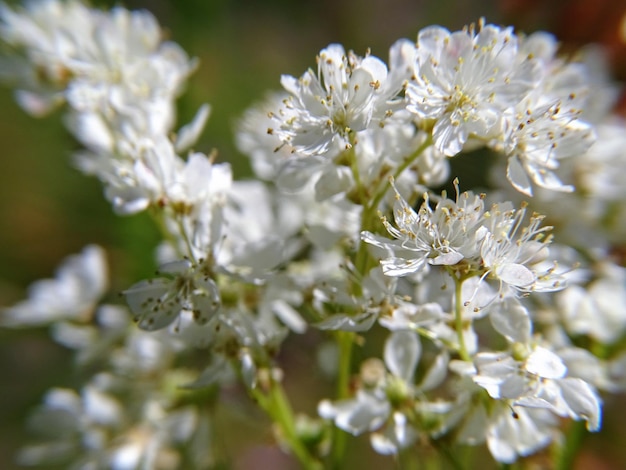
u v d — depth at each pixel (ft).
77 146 0.57
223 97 0.62
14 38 0.43
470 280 0.29
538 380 0.29
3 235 0.62
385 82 0.30
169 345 0.39
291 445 0.37
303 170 0.32
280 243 0.33
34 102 0.42
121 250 0.53
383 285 0.31
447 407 0.32
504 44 0.31
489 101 0.30
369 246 0.31
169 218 0.35
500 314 0.30
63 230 0.61
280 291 0.35
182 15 0.61
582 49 0.52
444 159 0.32
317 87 0.31
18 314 0.46
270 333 0.34
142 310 0.31
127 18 0.41
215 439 0.42
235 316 0.33
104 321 0.44
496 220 0.29
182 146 0.36
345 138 0.30
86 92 0.39
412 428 0.33
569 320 0.37
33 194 0.61
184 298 0.31
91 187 0.59
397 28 0.72
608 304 0.37
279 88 0.68
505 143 0.31
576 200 0.40
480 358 0.30
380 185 0.32
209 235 0.32
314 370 0.45
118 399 0.44
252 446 0.57
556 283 0.30
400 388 0.33
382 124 0.30
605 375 0.36
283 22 0.74
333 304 0.33
